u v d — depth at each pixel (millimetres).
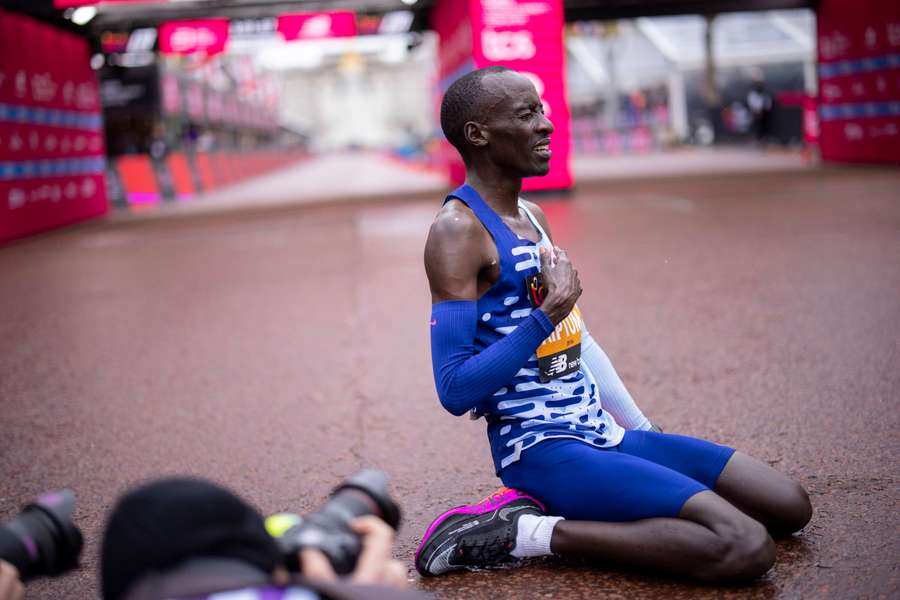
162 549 1211
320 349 6359
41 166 18203
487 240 2623
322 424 4637
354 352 6195
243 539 1260
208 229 16859
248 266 11031
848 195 13625
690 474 2744
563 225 12766
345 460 4074
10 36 16859
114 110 31188
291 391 5316
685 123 46094
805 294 6836
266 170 54000
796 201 13453
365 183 32906
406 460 4000
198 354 6469
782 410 4258
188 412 5031
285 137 90750
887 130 19188
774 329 5848
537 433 2682
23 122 17359
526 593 2648
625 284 7906
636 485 2539
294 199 25172
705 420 4223
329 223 16172
